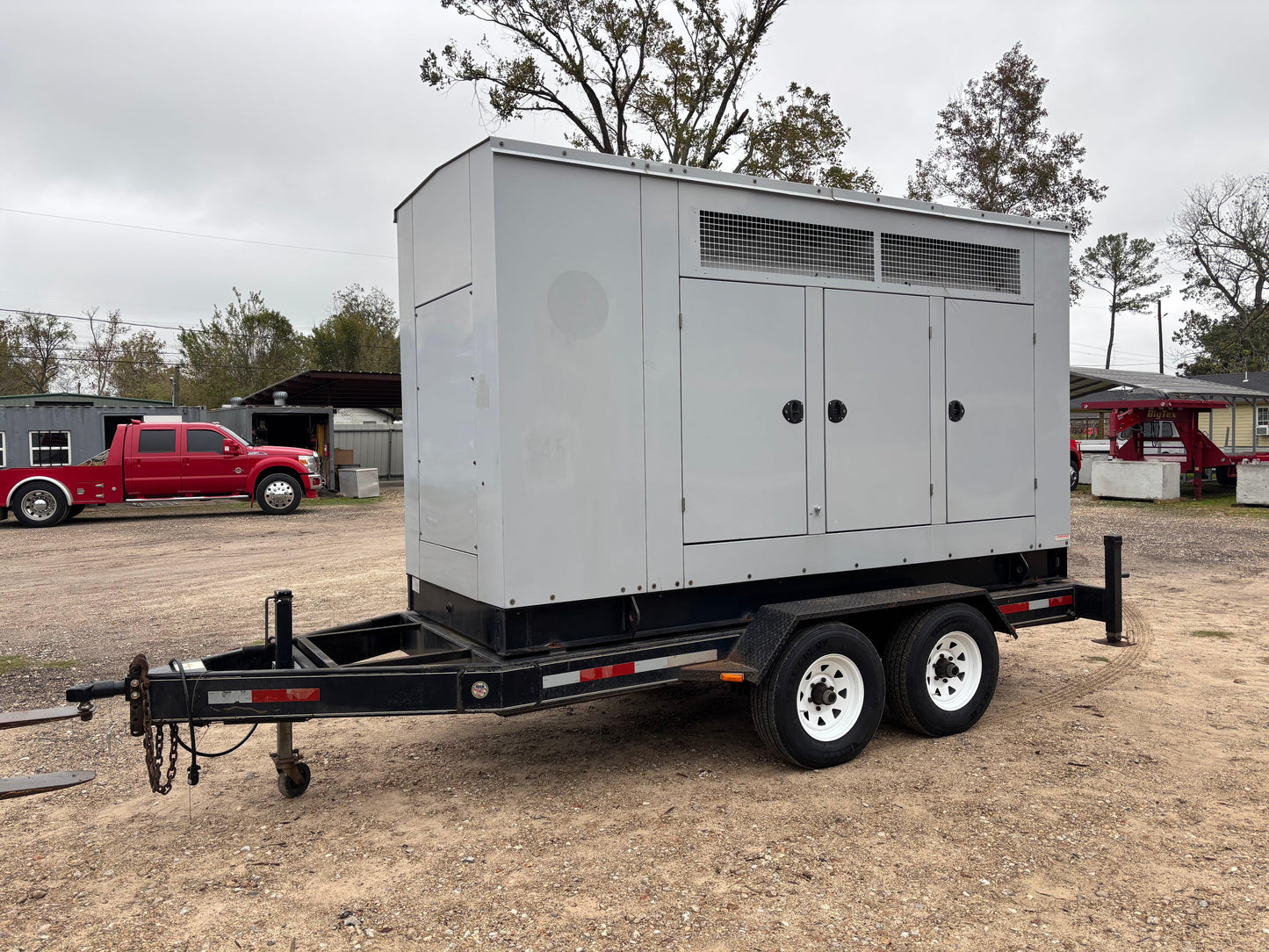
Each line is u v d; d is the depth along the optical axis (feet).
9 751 16.15
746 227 14.53
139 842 12.23
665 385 13.75
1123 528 46.62
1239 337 147.64
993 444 17.52
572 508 12.98
